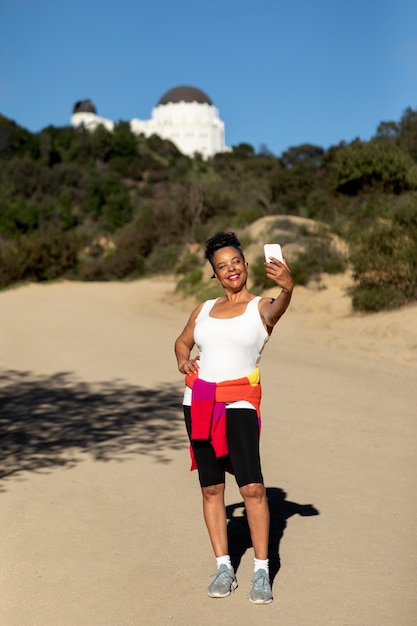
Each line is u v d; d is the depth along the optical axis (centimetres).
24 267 4438
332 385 1120
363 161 3484
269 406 985
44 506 607
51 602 432
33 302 2888
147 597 439
